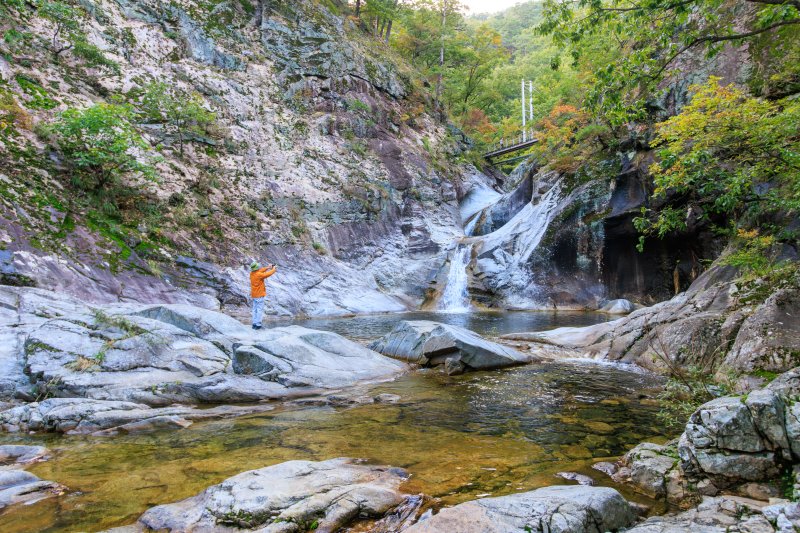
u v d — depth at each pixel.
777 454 3.65
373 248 28.39
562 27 7.66
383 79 40.00
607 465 4.43
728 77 17.42
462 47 51.69
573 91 37.44
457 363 9.31
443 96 54.16
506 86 61.25
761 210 12.40
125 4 28.11
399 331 11.38
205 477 4.19
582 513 3.07
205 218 21.47
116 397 6.71
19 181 15.65
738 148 7.43
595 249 23.70
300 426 5.86
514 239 27.16
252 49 33.03
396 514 3.40
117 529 3.22
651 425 5.85
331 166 29.97
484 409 6.64
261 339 9.09
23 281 13.05
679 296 11.38
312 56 35.53
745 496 3.53
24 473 4.12
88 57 22.86
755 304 8.58
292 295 21.53
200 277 18.55
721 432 3.81
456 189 38.56
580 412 6.48
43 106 18.98
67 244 15.19
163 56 27.67
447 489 3.85
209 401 7.09
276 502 3.39
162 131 23.64
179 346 8.16
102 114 17.23
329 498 3.46
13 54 20.20
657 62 7.44
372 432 5.57
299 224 25.31
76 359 7.32
